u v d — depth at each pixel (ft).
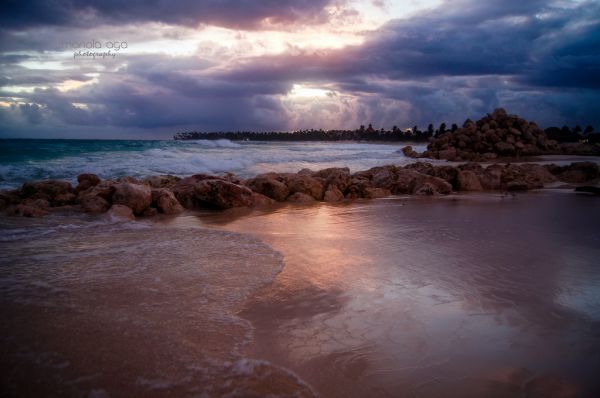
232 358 10.61
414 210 36.06
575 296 15.11
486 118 152.97
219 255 20.11
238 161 77.56
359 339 11.84
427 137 319.27
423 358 10.87
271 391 9.24
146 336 11.55
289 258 19.86
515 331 12.37
